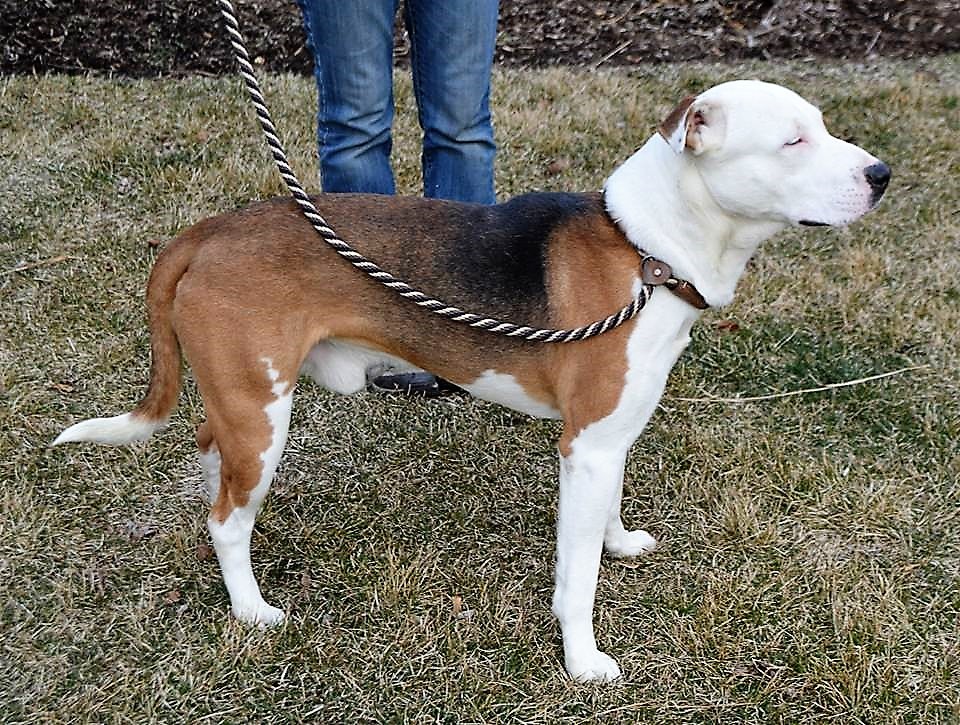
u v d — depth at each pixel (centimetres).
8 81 333
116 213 275
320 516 210
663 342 173
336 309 178
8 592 194
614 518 200
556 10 407
